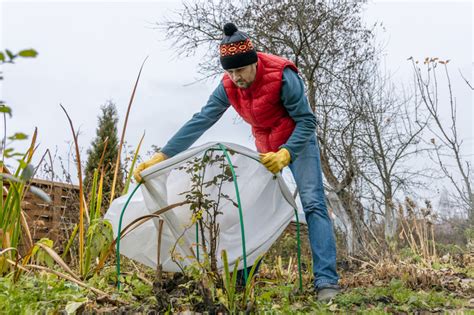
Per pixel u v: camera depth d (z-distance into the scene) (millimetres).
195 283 2918
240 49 3326
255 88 3475
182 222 3590
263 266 5086
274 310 2697
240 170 3709
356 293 3443
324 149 7078
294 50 7750
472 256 6629
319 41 7934
